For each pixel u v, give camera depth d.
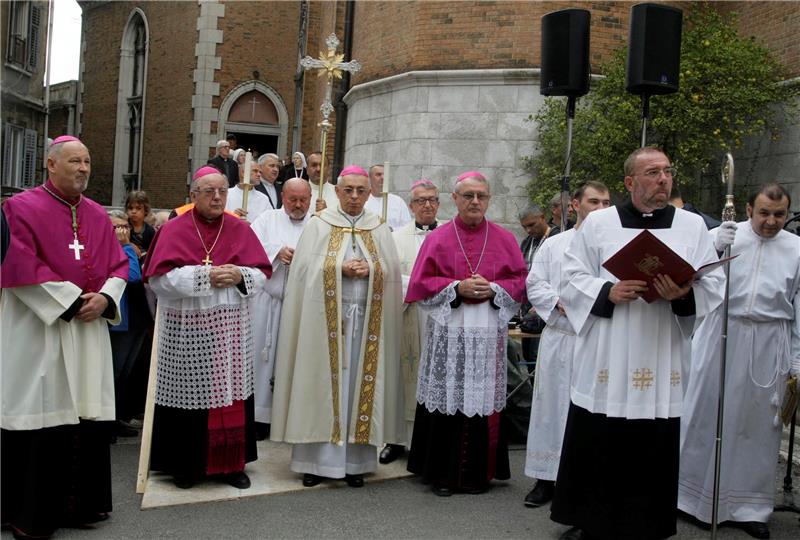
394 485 5.79
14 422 4.46
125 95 24.78
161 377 5.46
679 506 5.38
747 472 5.18
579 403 4.57
